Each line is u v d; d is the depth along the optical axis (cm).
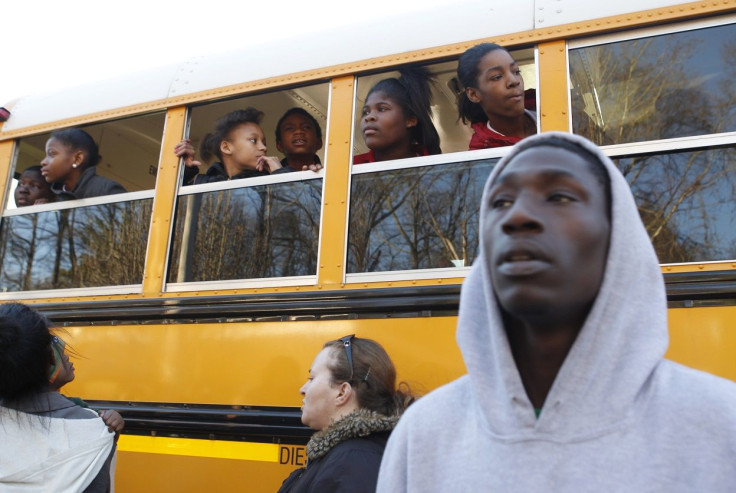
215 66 314
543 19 248
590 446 72
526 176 78
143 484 264
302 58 290
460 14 266
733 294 201
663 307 79
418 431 86
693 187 216
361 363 191
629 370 74
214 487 252
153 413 267
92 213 326
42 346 187
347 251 257
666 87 228
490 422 78
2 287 335
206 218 295
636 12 235
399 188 257
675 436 71
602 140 230
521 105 246
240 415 251
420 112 266
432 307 232
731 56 223
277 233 276
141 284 302
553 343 79
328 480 160
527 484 72
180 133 309
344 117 273
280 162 294
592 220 76
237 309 265
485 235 82
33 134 349
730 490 67
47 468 173
